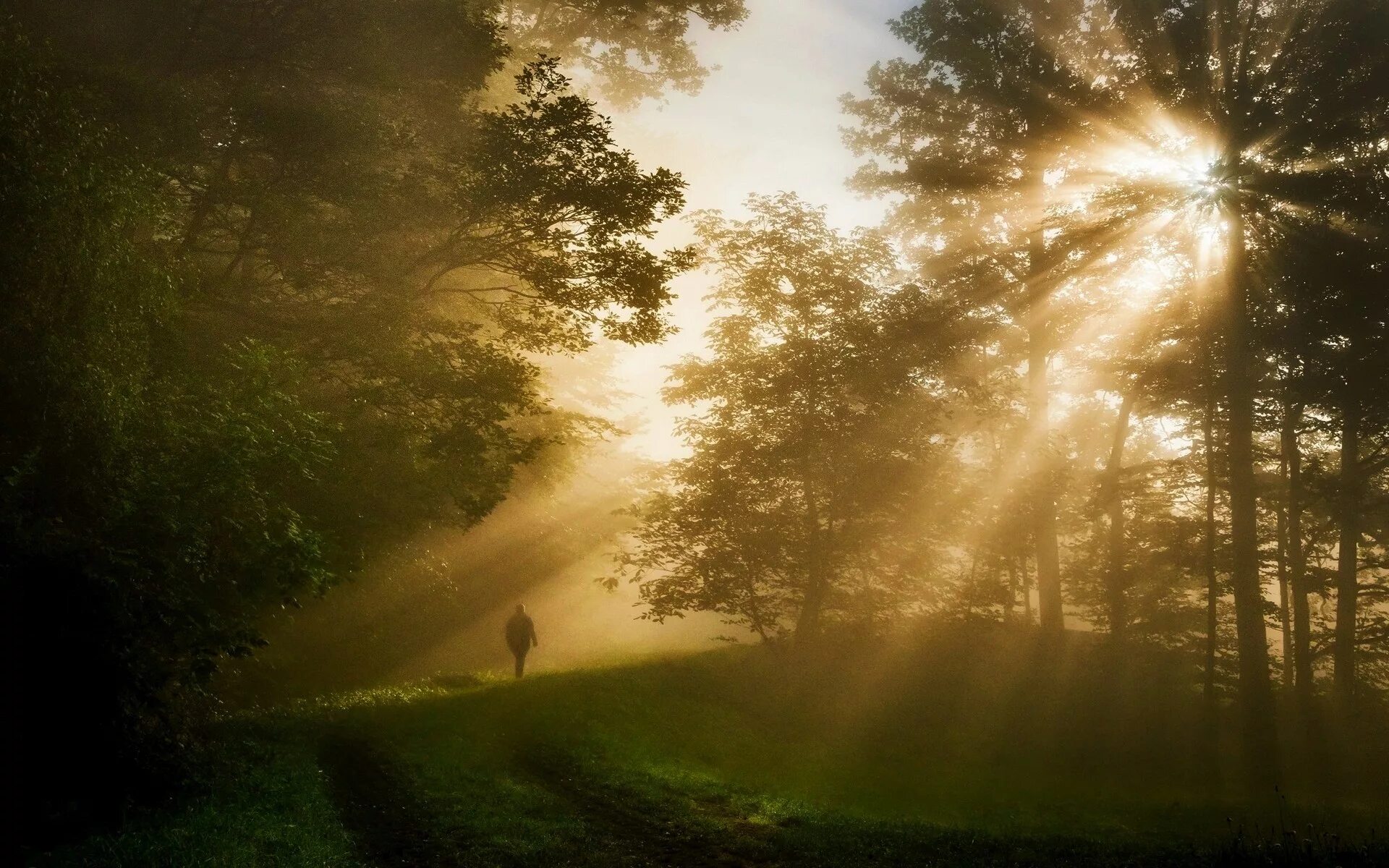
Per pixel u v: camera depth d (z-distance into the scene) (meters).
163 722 10.41
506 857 8.91
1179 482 28.88
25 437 9.48
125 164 11.52
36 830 8.48
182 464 10.41
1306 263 22.98
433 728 15.02
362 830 9.59
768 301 25.41
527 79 18.94
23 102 9.95
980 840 10.80
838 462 24.69
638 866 9.02
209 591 12.02
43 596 8.80
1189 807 17.34
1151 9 24.52
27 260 9.40
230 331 16.62
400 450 17.09
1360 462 25.41
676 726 18.78
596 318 19.34
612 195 17.75
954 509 26.45
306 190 17.14
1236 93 23.70
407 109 19.92
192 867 7.37
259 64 18.34
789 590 26.16
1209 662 26.06
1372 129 22.25
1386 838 13.84
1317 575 27.44
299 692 20.80
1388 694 26.89
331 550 14.38
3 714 8.59
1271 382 24.62
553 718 16.83
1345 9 21.92
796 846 9.93
